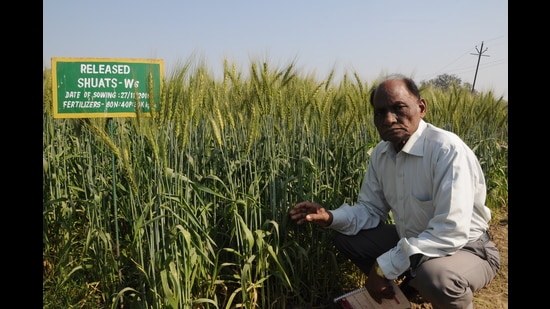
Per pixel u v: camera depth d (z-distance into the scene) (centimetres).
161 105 317
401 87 333
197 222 332
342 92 463
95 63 380
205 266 371
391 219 470
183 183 361
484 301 439
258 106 394
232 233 369
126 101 391
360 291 356
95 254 370
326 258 427
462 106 690
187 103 333
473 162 334
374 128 500
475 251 343
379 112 342
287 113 409
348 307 350
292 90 439
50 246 440
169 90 320
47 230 414
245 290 350
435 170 331
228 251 393
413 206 352
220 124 381
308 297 420
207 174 400
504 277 495
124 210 399
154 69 391
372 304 349
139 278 341
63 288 372
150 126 323
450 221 317
